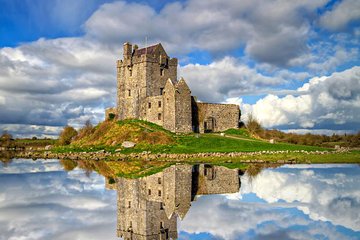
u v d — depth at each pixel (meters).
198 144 98.00
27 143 175.62
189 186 49.88
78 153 102.81
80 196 45.06
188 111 110.00
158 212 37.41
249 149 91.50
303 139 127.50
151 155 88.50
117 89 123.69
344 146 114.12
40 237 28.95
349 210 34.97
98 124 129.38
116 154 95.19
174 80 120.88
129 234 30.25
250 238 27.08
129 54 120.81
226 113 120.94
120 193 46.72
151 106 113.69
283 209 35.78
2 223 32.84
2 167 77.81
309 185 48.84
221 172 62.69
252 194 43.53
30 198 43.78
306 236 27.22
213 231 29.06
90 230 31.16
